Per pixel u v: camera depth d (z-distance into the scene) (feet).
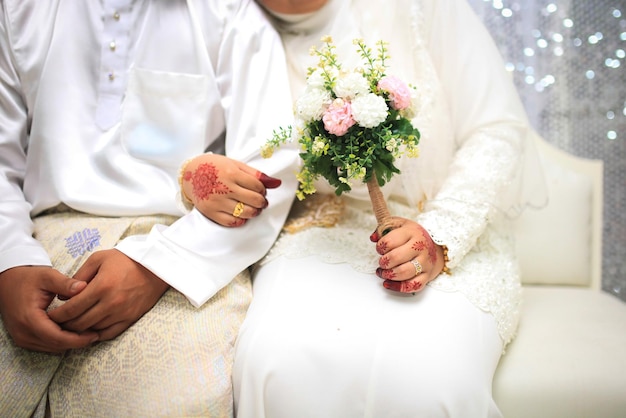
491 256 3.64
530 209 4.47
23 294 2.85
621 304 3.87
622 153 5.66
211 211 3.17
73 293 2.82
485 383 2.71
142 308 2.96
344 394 2.64
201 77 3.67
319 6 3.69
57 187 3.47
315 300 2.98
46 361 2.88
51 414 2.83
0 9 3.52
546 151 4.73
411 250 2.95
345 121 2.77
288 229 3.65
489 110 3.79
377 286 3.11
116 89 3.62
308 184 3.12
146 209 3.48
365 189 3.68
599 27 5.44
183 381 2.74
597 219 4.63
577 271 4.44
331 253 3.40
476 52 3.85
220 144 4.03
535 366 2.99
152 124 3.65
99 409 2.77
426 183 3.78
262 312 2.98
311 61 3.73
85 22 3.60
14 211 3.27
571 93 5.53
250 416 2.68
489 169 3.56
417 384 2.59
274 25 3.95
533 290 4.26
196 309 3.01
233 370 2.86
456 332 2.81
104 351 2.86
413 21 3.71
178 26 3.71
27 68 3.54
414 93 3.09
